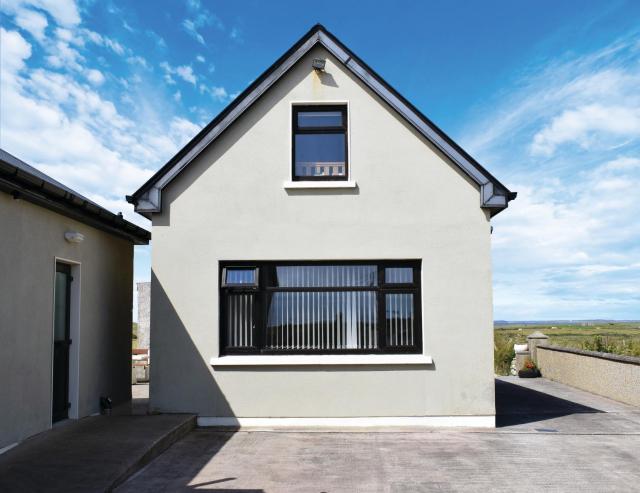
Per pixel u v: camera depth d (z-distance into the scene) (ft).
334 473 20.65
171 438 24.52
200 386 28.60
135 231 32.68
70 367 27.12
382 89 29.76
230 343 29.35
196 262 29.32
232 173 29.81
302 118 30.71
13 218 21.50
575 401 36.88
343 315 29.45
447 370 28.55
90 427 25.13
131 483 19.11
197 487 18.86
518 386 45.01
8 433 21.01
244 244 29.43
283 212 29.58
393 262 29.66
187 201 29.66
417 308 29.35
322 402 28.37
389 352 29.01
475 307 28.94
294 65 30.27
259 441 25.45
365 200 29.58
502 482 19.71
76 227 27.17
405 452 23.57
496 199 29.01
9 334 21.06
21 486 17.08
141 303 53.83
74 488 17.01
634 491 18.83
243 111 29.81
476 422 28.35
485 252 29.22
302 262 29.68
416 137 29.89
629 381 35.27
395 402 28.37
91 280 29.01
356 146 29.91
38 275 23.35
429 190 29.58
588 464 21.88
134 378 49.24
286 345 29.27
